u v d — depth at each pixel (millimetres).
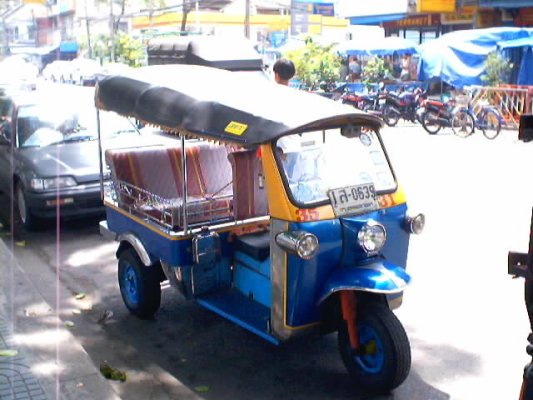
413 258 6469
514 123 15734
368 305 3955
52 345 4051
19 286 4391
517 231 7285
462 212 8102
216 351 4645
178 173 5238
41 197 7133
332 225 3922
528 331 4887
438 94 19188
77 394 3770
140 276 5008
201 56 12250
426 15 22375
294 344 4734
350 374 4117
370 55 20625
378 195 4203
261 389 4125
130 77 5047
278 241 3875
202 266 4582
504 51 16672
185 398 4020
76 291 5781
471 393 4059
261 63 12734
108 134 8000
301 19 25922
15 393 3367
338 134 4262
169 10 27906
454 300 5453
